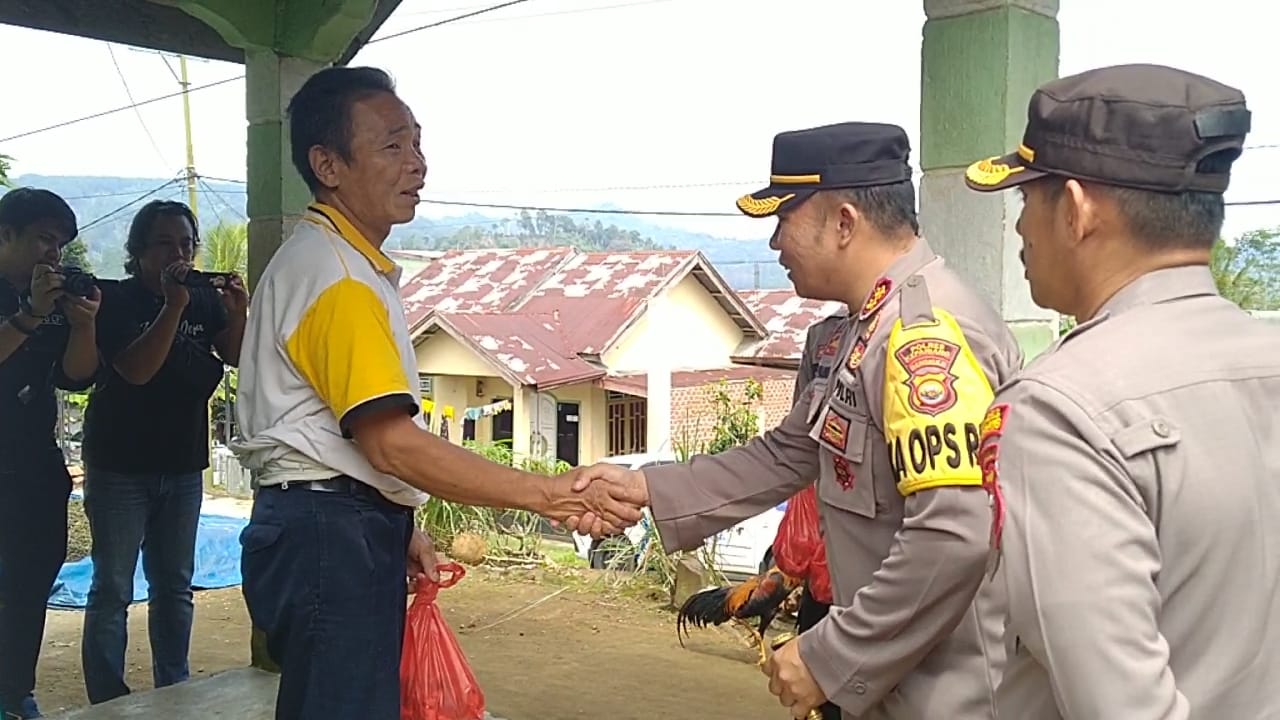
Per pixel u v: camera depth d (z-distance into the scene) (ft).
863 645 5.20
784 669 5.49
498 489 6.79
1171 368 3.57
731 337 51.37
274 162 12.74
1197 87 3.70
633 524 6.99
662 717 13.57
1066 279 3.96
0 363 11.33
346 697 6.98
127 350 11.80
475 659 16.20
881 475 5.54
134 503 12.28
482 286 56.44
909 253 5.79
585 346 46.24
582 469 7.01
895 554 5.08
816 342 7.30
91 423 12.17
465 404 46.65
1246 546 3.45
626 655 16.42
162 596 12.76
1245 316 3.78
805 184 5.85
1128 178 3.67
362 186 7.09
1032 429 3.59
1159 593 3.44
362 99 7.07
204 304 12.61
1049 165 3.85
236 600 19.80
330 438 6.90
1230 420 3.50
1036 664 3.81
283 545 6.95
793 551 7.85
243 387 7.18
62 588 19.88
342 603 6.97
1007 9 8.64
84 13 13.10
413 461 6.62
